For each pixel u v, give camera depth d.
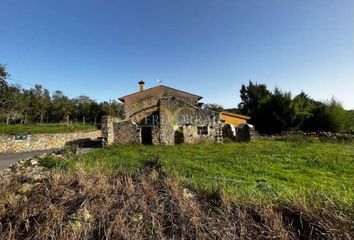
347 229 3.06
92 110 50.78
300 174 7.93
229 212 3.73
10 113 30.92
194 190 4.74
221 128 21.73
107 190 4.57
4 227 3.76
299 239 3.15
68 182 5.07
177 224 3.54
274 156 11.71
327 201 3.66
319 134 21.94
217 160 10.79
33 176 5.81
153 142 19.66
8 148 17.11
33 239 3.41
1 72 22.06
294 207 3.70
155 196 4.25
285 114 26.67
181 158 11.40
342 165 9.23
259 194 4.51
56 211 3.81
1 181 5.50
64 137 21.88
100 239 3.39
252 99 37.75
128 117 25.12
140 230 3.45
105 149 16.42
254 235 3.27
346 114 26.78
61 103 48.75
